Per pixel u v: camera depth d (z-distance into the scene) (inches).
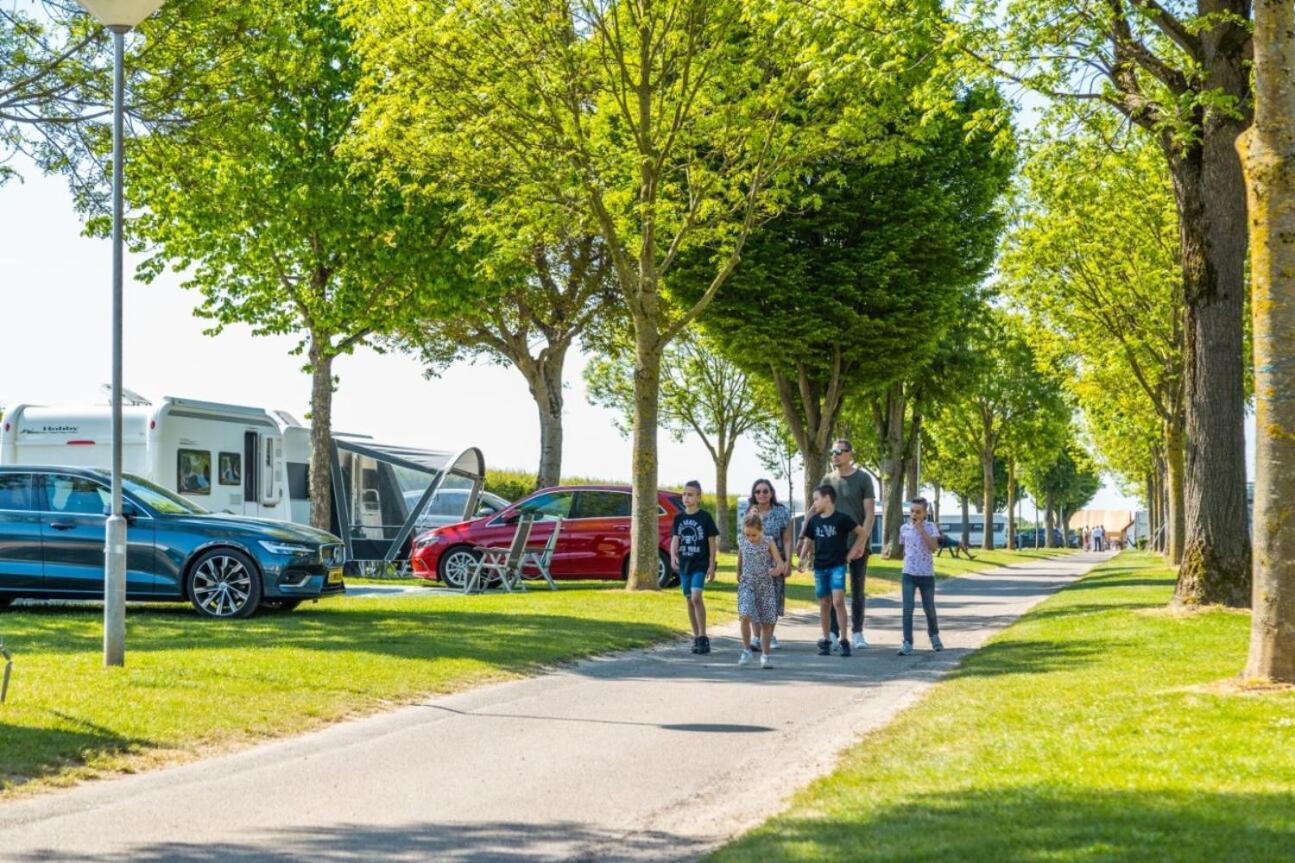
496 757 348.8
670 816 279.7
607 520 1012.5
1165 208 1147.3
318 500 1171.3
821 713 424.5
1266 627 394.0
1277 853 208.1
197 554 689.0
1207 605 692.1
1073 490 3998.5
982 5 668.7
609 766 335.9
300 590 695.7
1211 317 694.5
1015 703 406.9
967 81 684.1
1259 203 388.2
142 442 997.8
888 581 1258.0
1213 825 229.3
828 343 1259.8
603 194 916.6
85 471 706.2
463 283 1179.3
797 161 882.8
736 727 397.4
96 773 321.7
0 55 737.0
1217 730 333.4
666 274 1221.7
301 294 1165.1
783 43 821.2
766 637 557.0
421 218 1124.5
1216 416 694.5
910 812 253.6
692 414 2164.1
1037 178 757.9
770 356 1232.8
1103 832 224.8
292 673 470.9
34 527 688.4
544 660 555.8
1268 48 384.8
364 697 444.5
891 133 1162.6
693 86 860.0
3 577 684.7
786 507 617.3
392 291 1175.6
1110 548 4825.3
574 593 891.4
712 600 863.1
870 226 1226.6
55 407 1015.6
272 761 343.0
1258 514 395.9
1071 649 559.5
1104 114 725.3
